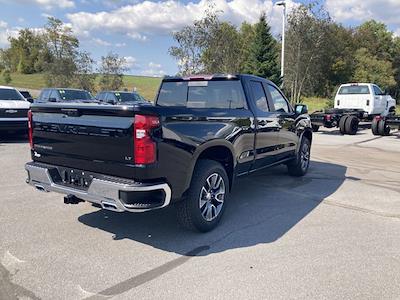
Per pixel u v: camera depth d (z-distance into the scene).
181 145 3.78
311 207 5.29
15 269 3.39
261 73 31.83
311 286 3.12
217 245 3.96
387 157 9.67
